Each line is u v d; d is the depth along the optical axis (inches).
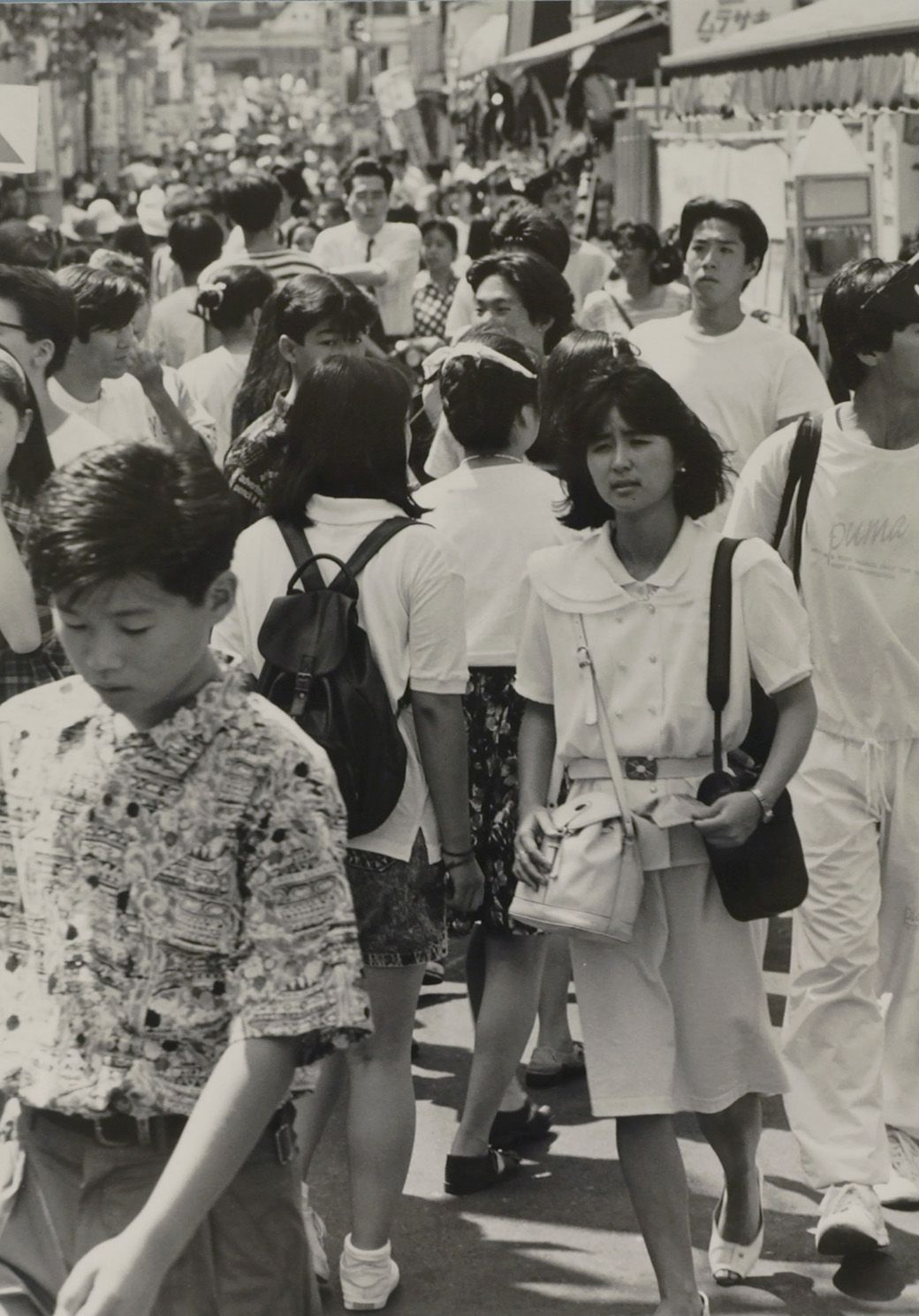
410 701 289.3
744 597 267.9
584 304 708.7
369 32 3447.3
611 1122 369.7
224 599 168.1
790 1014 312.2
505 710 328.8
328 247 857.5
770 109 810.8
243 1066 166.2
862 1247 300.8
